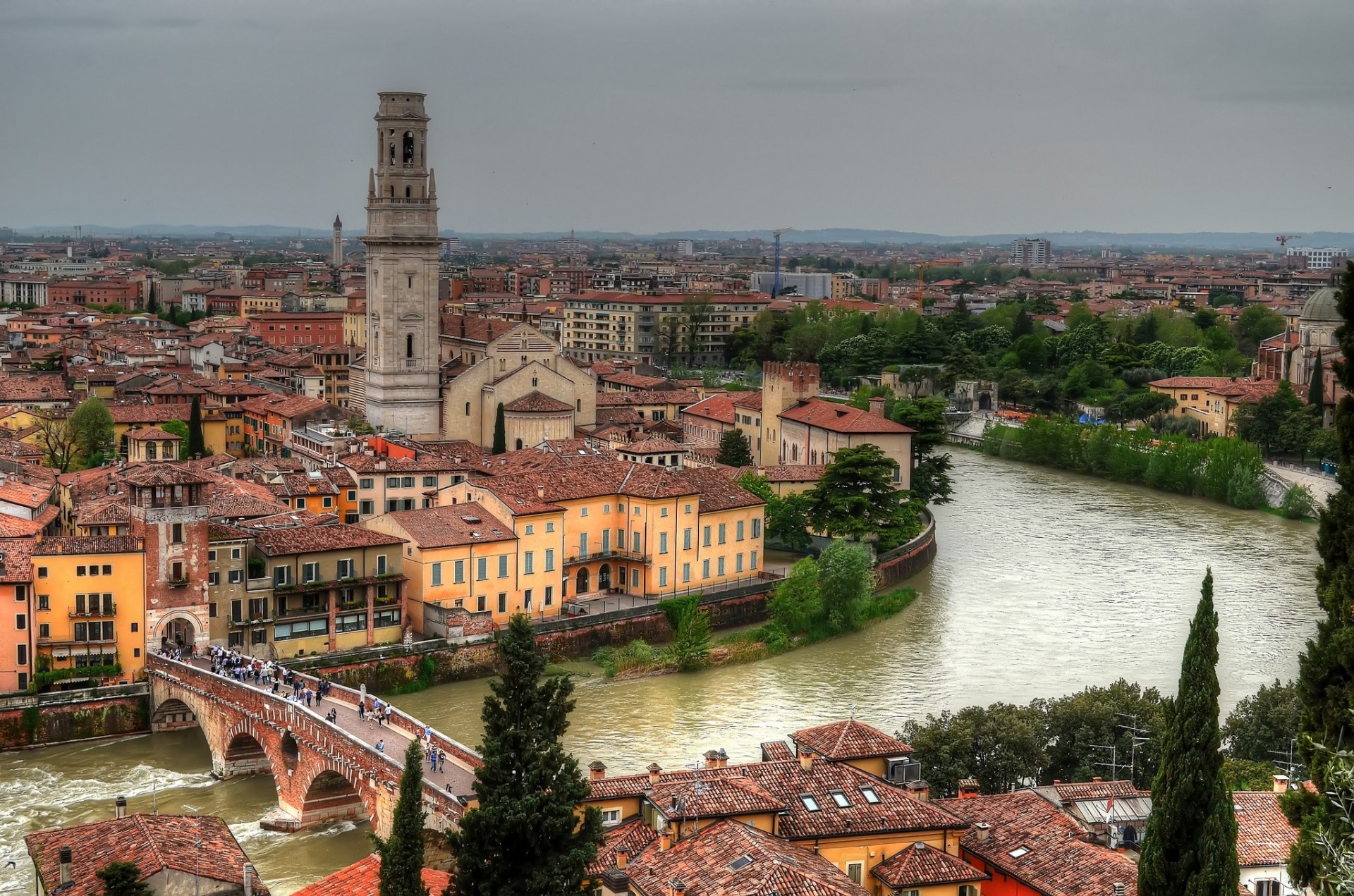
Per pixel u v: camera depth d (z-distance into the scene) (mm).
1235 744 131750
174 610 167000
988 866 98125
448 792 122875
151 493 165750
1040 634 196625
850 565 198875
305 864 129500
